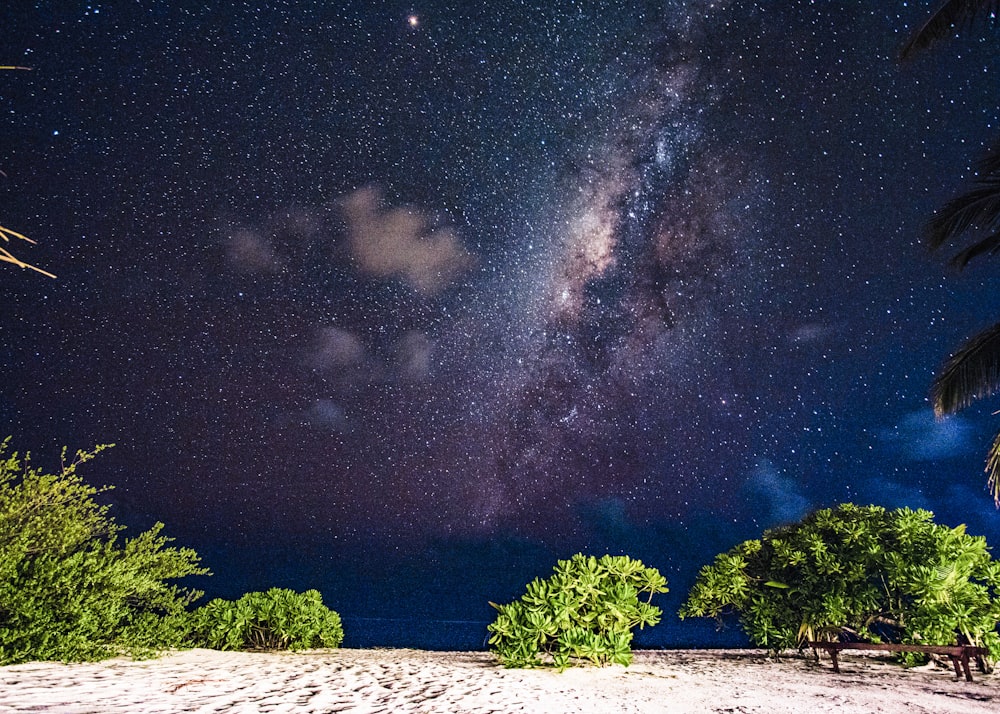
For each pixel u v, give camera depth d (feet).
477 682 20.24
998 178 27.32
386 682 19.62
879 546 32.32
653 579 27.09
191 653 26.09
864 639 32.96
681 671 26.04
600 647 24.50
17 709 12.50
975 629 26.96
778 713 17.01
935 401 29.30
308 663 24.38
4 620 19.52
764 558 37.45
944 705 18.98
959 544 29.55
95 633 21.79
